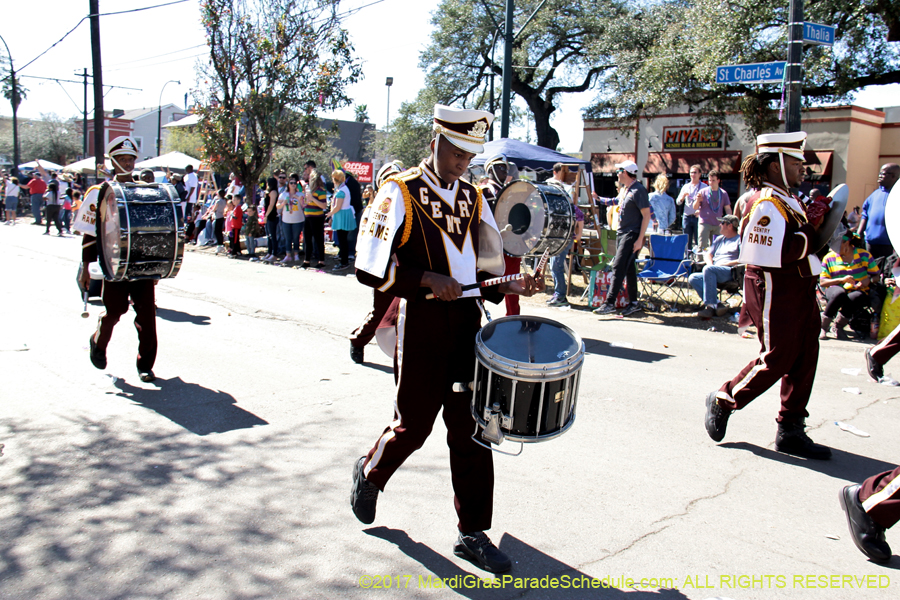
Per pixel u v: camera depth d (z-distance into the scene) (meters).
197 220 18.97
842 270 8.36
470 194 3.39
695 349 7.84
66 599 2.92
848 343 8.23
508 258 6.86
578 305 10.51
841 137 22.95
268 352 7.12
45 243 18.34
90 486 4.01
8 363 6.48
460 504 3.32
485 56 29.61
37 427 4.93
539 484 4.19
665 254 10.67
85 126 32.66
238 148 18.12
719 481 4.30
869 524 3.41
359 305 9.87
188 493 3.94
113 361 6.64
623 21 23.62
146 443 4.67
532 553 3.41
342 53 18.41
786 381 4.73
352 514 3.74
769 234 4.35
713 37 15.85
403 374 3.24
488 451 3.34
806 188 23.61
